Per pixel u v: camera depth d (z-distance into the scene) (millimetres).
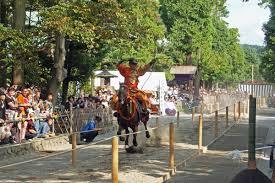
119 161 16578
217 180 13930
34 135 19031
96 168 15266
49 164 15930
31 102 19484
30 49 22359
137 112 18484
